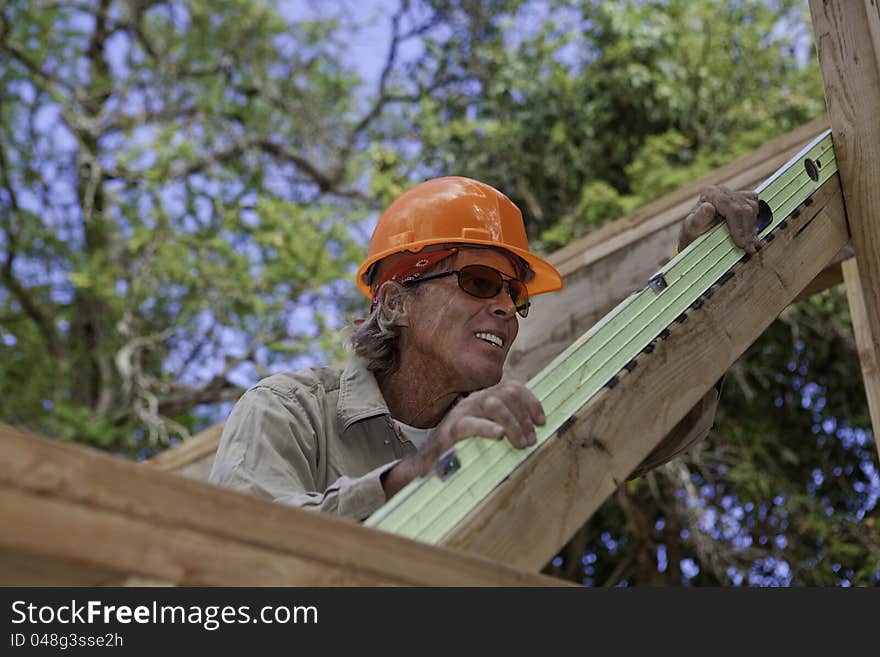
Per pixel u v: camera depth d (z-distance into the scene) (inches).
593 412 49.3
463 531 43.0
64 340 391.5
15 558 30.0
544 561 44.9
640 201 250.2
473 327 80.7
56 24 407.2
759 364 242.4
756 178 102.2
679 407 53.4
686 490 232.5
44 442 30.2
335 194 380.2
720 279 59.8
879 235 70.1
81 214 384.2
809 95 279.7
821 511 237.6
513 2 319.9
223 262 340.5
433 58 323.9
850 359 241.4
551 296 109.7
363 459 75.0
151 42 405.4
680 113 276.7
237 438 70.5
